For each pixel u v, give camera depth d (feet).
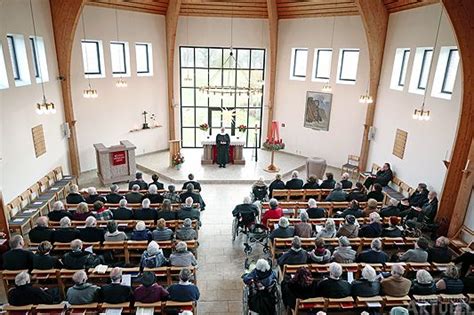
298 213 27.14
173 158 41.78
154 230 21.71
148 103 46.19
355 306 15.80
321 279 17.83
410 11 33.47
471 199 25.18
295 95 47.01
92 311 15.02
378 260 19.06
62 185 33.58
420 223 26.50
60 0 33.63
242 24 45.73
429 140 30.40
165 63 46.65
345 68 42.93
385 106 37.99
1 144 26.53
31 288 15.33
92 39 38.68
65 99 36.94
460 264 23.32
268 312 16.42
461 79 24.75
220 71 48.24
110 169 37.14
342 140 44.14
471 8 22.90
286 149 49.80
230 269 23.09
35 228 20.84
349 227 21.62
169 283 18.54
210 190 36.91
